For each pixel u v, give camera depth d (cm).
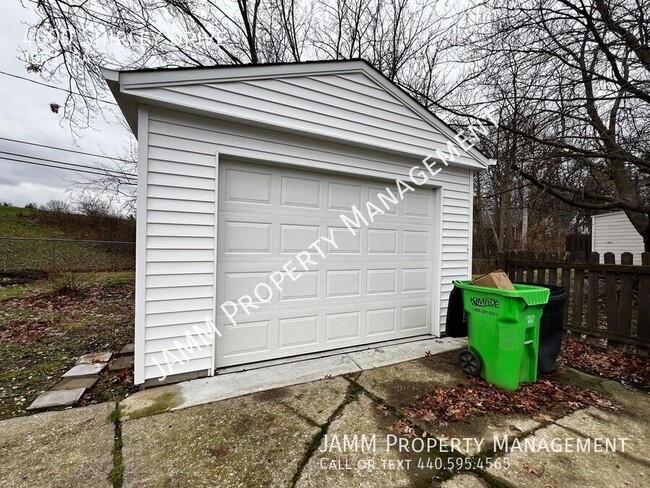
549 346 312
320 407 246
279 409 242
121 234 1437
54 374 306
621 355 374
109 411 235
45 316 528
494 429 221
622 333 387
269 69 316
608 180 650
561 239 1517
